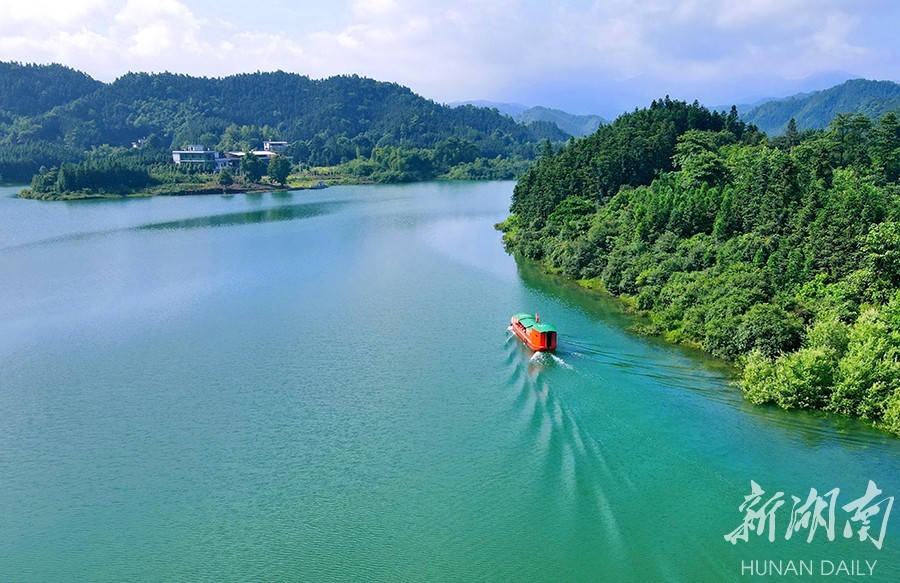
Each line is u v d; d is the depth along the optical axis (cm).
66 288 14425
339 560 5628
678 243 12706
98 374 9625
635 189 17150
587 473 6562
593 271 14300
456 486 6581
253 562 5650
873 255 8812
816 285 9544
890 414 7100
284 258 17538
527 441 7375
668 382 8631
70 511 6438
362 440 7569
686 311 10456
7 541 6038
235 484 6800
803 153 15588
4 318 12300
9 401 8762
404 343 10681
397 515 6178
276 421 8100
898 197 11738
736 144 18962
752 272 10100
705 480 6362
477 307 12631
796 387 7706
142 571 5612
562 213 17138
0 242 19950
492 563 5478
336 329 11462
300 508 6356
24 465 7244
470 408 8269
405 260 17162
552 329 9700
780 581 5066
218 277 15412
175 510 6406
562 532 5784
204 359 10156
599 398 8144
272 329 11531
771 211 11569
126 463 7238
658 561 5338
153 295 13825
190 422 8131
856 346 7738
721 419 7531
